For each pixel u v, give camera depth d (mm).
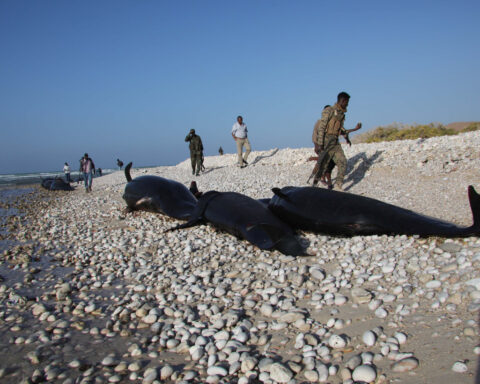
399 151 12156
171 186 8828
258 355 2877
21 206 14305
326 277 4199
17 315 3938
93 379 2730
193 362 2893
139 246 6305
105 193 15609
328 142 8547
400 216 5031
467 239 4383
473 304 2918
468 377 2188
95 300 4277
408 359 2449
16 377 2820
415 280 3670
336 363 2629
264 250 5402
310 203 5734
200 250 5754
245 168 16391
